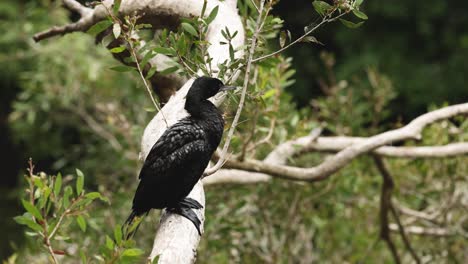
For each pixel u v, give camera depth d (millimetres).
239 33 7441
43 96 14133
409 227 11422
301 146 9531
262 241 10922
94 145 14734
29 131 16219
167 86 7758
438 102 21859
